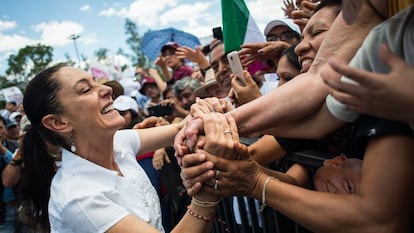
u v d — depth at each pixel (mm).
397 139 832
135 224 1307
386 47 677
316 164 1311
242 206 2061
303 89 1021
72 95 1499
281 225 1684
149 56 6816
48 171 1625
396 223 835
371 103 685
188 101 3805
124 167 1700
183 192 3035
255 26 2670
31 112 1529
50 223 1492
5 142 5020
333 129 1011
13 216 3936
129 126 3340
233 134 1100
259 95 1739
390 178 824
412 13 735
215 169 1120
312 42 1248
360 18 925
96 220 1320
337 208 910
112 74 9273
